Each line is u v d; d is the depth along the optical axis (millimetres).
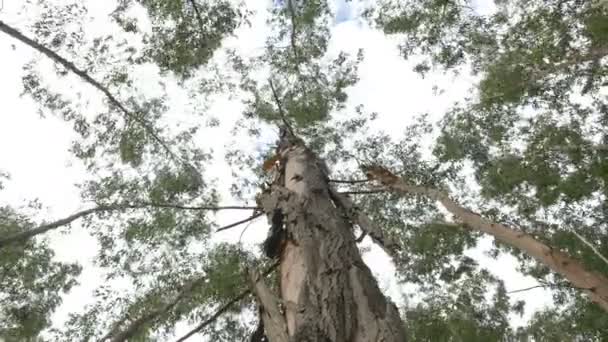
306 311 3986
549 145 9852
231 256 8078
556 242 9734
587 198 9883
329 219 5180
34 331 8406
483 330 9336
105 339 6738
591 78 10008
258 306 4320
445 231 9914
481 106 10172
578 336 10203
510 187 9992
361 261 4664
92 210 7527
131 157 8789
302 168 6434
